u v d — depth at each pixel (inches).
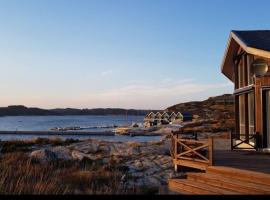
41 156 904.9
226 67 889.5
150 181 664.4
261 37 700.0
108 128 5354.3
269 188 398.0
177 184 491.5
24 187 346.6
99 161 896.3
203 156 533.6
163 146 1207.6
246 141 708.7
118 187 482.6
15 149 1085.8
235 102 852.6
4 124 7741.1
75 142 1306.6
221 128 2121.1
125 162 877.2
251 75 721.0
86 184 530.6
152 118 5142.7
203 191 444.5
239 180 452.1
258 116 684.7
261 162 543.8
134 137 3221.0
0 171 432.8
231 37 755.4
